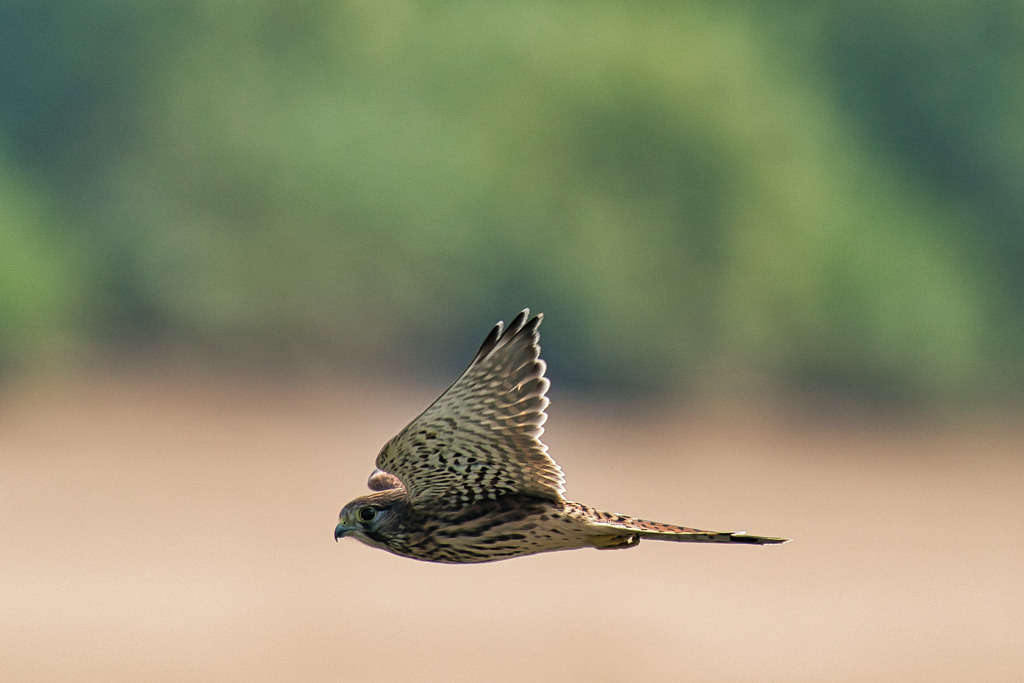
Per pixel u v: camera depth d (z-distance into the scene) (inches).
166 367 2009.1
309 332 2046.0
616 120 2044.8
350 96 2084.2
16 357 1910.7
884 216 2193.7
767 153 2089.1
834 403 2085.4
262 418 1868.8
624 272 2038.6
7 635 949.8
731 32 2172.7
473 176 2044.8
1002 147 2380.7
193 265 2043.6
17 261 1931.6
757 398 2069.4
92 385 1926.7
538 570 1181.1
